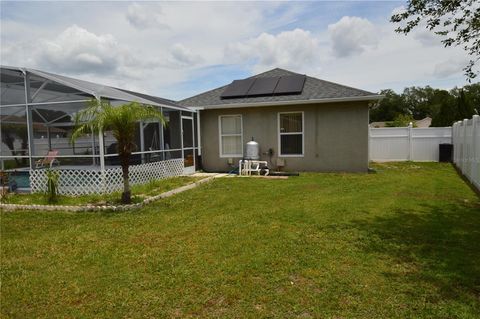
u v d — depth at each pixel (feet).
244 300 9.69
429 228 15.90
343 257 12.58
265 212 20.03
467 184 28.78
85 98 29.25
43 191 28.43
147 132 36.60
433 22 15.72
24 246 15.15
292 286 10.43
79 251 14.28
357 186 28.66
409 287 10.13
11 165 36.99
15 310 9.58
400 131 51.42
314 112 40.09
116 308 9.50
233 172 41.98
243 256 12.96
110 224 18.63
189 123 42.34
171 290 10.43
